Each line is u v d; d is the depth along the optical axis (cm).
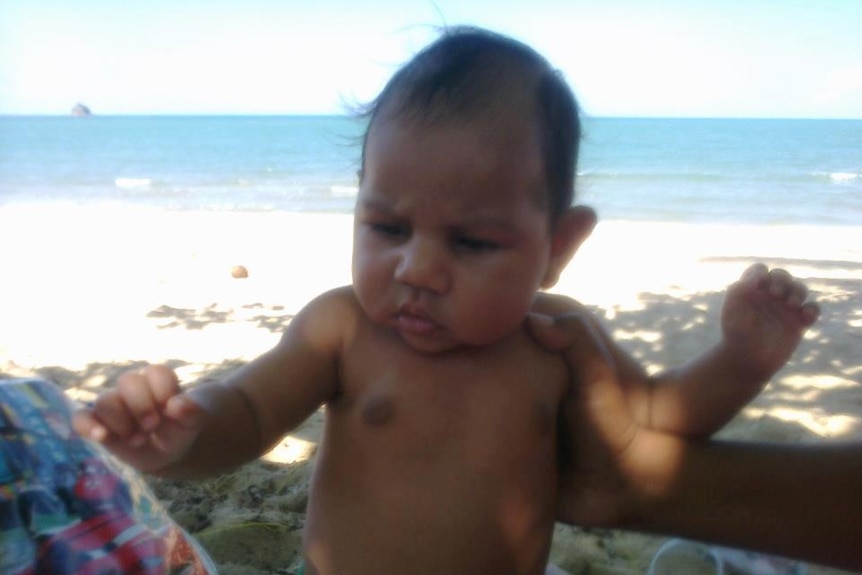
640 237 379
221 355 172
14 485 37
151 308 217
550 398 50
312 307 51
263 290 242
